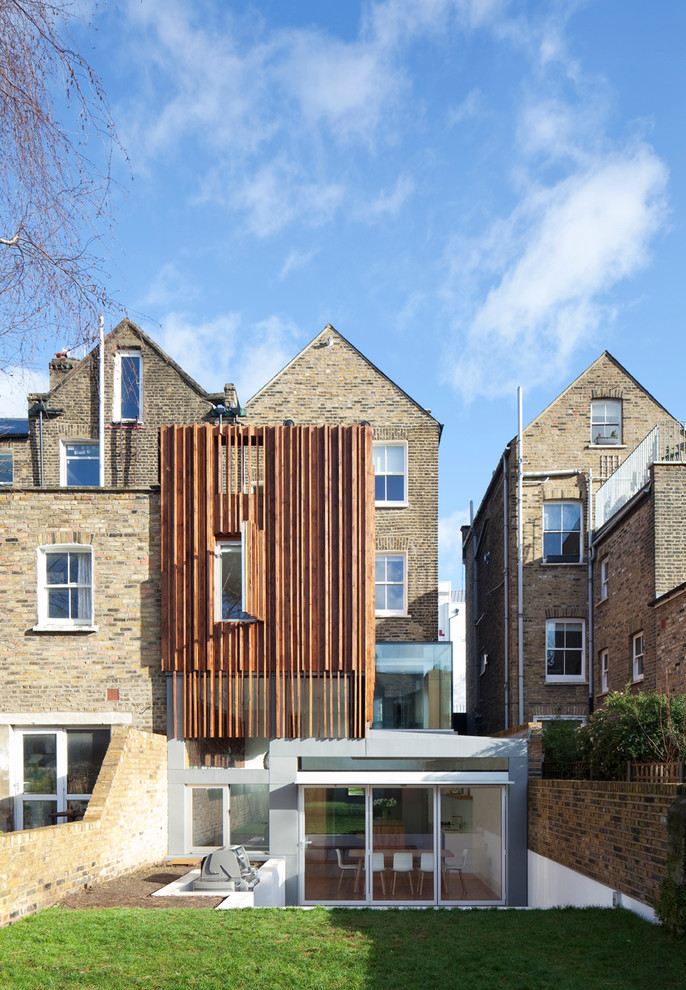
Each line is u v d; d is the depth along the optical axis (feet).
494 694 90.12
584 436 82.38
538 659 78.89
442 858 54.29
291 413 78.23
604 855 37.40
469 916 34.55
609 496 75.41
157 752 52.47
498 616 87.51
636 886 33.35
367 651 54.90
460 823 54.65
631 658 66.13
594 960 27.48
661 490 59.36
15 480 76.54
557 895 45.80
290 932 31.22
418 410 78.54
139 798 48.70
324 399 78.48
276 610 55.16
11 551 55.98
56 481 76.28
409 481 77.82
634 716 42.42
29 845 33.63
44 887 35.06
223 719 54.70
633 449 75.92
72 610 55.98
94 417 77.20
